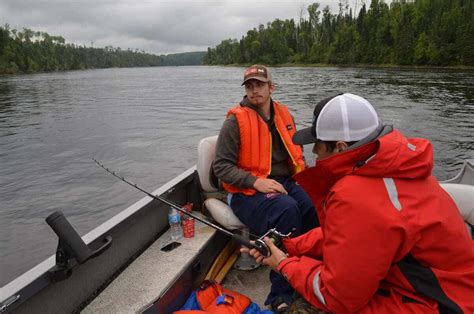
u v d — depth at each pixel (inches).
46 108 866.1
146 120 661.3
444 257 52.8
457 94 796.6
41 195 315.9
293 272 64.2
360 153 53.9
